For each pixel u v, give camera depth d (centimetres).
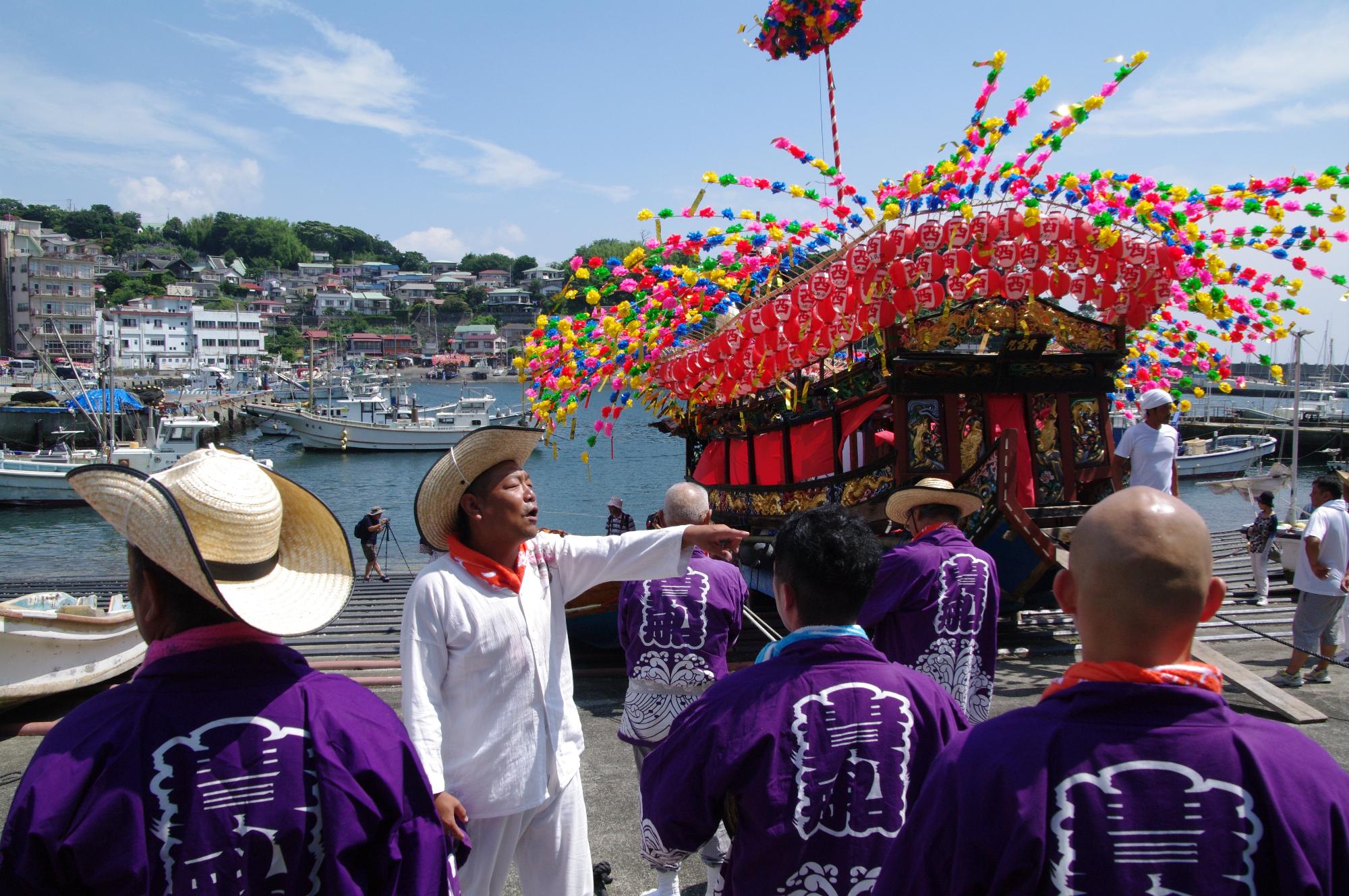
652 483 4109
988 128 608
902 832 181
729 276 784
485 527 301
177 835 179
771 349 797
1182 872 154
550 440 877
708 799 240
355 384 8825
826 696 241
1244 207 595
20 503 3600
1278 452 4484
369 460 5384
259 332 12812
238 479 213
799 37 852
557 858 302
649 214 723
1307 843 153
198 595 199
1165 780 158
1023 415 814
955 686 394
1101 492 846
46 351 10188
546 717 299
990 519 752
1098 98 581
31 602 762
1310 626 667
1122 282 666
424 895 195
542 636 303
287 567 229
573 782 308
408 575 1744
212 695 190
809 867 232
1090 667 173
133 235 19400
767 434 1061
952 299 752
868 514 823
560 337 841
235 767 184
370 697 210
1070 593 187
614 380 855
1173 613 166
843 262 693
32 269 10219
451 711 288
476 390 12369
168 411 5912
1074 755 162
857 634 255
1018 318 768
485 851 289
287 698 195
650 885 421
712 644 400
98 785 178
